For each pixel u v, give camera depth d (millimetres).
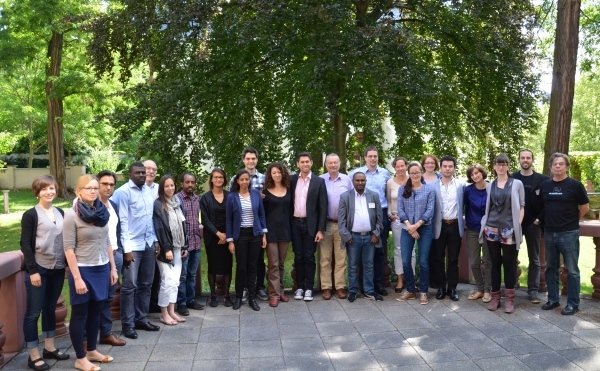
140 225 4930
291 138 9336
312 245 6043
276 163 6004
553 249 5320
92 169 29781
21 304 4578
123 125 10945
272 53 9773
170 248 5160
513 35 10727
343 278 6172
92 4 17797
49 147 22391
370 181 6445
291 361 4227
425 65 10008
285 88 10219
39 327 6160
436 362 4141
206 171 10555
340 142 10297
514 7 10617
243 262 5727
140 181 4988
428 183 5996
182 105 9953
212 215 5848
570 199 5180
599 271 5781
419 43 9422
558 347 4379
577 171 21234
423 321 5184
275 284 5895
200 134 10594
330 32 9328
